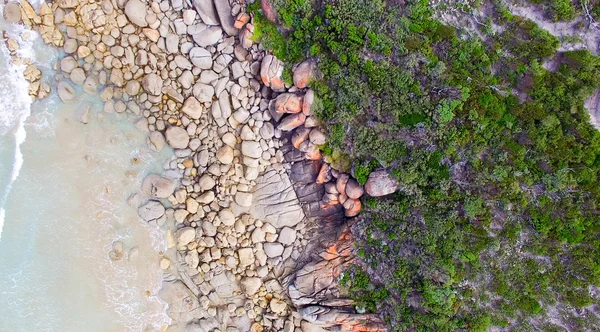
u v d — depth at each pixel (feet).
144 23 51.08
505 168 43.16
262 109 53.57
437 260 46.50
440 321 46.96
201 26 52.06
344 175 51.62
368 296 51.65
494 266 45.44
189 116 53.01
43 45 51.24
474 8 43.16
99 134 53.26
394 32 44.29
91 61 51.44
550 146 41.75
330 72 47.39
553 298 44.11
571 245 42.91
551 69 42.24
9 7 49.88
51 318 52.65
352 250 52.49
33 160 52.70
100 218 53.78
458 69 43.27
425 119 44.83
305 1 46.75
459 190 45.42
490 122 42.96
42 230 52.90
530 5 42.34
